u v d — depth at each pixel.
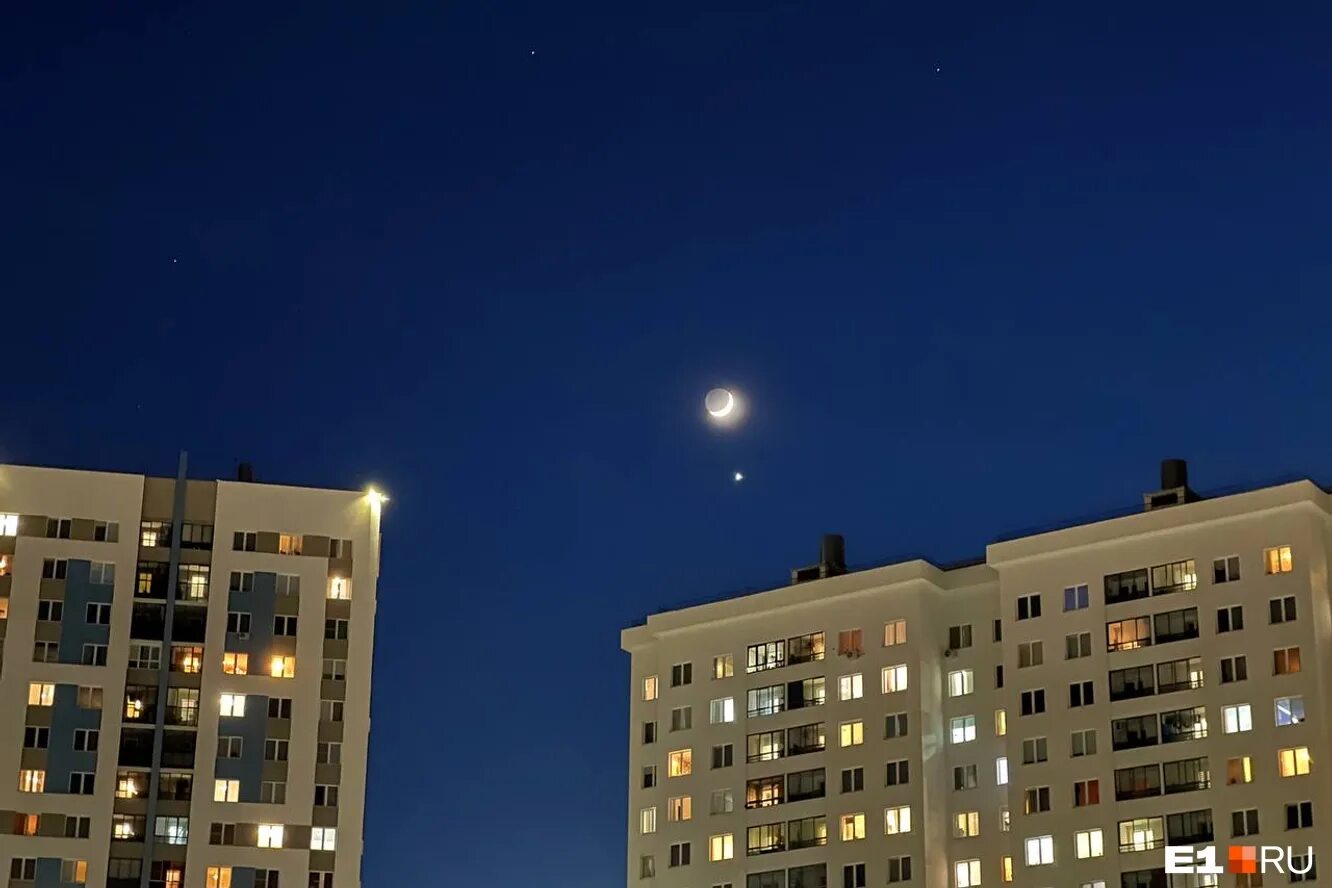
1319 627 131.12
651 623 161.38
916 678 146.38
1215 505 137.12
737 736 153.75
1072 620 140.88
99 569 142.12
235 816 138.12
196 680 140.88
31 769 136.75
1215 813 130.88
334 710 142.25
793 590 154.62
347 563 146.00
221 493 145.75
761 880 148.62
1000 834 141.62
